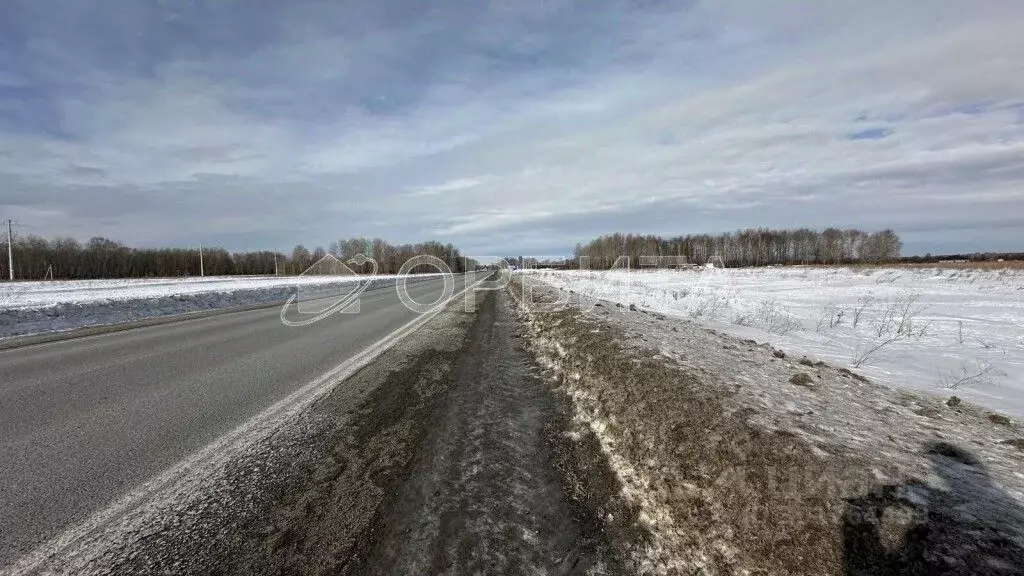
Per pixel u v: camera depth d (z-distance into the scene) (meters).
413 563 2.49
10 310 10.48
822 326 10.90
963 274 28.66
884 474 2.63
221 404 5.15
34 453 3.76
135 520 2.81
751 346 7.50
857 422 3.60
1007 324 10.62
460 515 2.98
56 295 20.52
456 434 4.37
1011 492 2.56
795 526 2.49
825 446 2.97
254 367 7.02
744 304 15.73
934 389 5.59
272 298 21.95
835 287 23.64
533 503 3.17
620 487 3.37
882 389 5.21
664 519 2.94
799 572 2.32
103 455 3.73
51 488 3.18
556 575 2.47
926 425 3.76
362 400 5.38
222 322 12.48
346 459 3.76
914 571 2.07
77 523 2.77
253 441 4.09
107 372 6.57
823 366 6.27
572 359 6.99
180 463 3.62
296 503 3.05
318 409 5.02
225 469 3.53
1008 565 1.96
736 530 2.67
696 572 2.51
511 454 3.95
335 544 2.62
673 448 3.49
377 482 3.38
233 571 2.37
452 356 8.05
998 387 5.70
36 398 5.28
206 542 2.61
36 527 2.72
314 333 10.61
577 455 3.95
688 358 5.61
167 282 43.06
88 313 12.45
